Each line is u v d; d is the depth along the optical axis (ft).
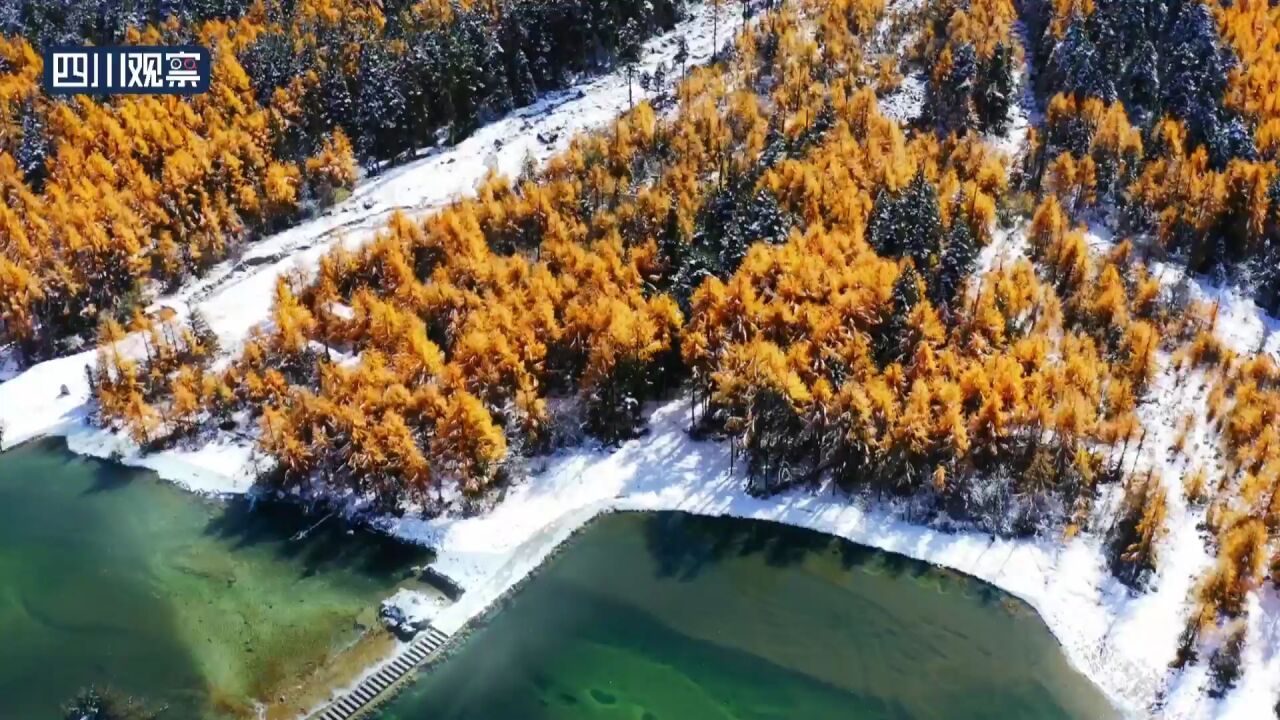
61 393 342.03
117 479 306.14
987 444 272.92
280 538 279.69
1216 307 318.45
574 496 287.69
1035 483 267.18
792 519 276.41
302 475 290.56
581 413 309.63
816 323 296.71
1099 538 260.62
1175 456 281.13
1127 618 239.50
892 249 332.60
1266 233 356.38
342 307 351.25
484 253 354.54
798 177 360.28
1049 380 278.26
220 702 228.22
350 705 226.38
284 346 329.93
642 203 364.58
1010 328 306.55
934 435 273.33
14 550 278.46
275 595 260.01
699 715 222.48
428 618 247.91
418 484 279.69
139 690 232.32
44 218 389.60
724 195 355.97
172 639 247.09
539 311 314.55
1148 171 371.97
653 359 311.27
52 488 303.48
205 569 270.05
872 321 298.56
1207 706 218.38
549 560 266.77
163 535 283.18
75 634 249.75
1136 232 366.02
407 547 273.54
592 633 245.04
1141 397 299.38
